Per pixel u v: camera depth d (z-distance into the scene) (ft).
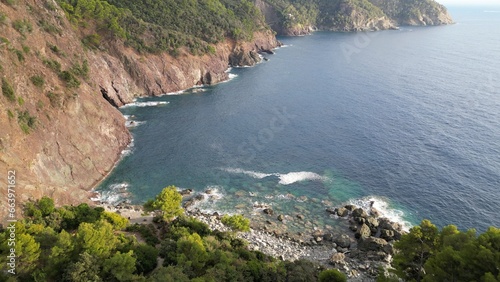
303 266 157.89
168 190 202.18
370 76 520.01
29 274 123.03
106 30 429.79
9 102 197.98
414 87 467.52
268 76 532.73
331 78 514.27
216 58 536.01
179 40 487.20
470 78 506.48
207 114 381.19
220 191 250.57
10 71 208.03
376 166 281.13
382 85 477.77
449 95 434.30
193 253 149.48
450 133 330.95
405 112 384.68
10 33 228.02
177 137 325.01
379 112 386.52
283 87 476.54
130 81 428.56
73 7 415.64
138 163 279.28
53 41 297.12
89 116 271.08
